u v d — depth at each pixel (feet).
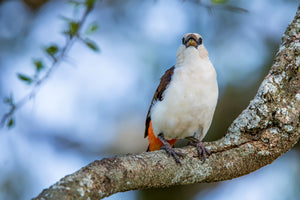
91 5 33.01
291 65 30.07
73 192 22.52
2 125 32.63
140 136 54.29
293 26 31.65
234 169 28.86
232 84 49.49
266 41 51.72
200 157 28.71
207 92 34.22
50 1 54.85
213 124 48.60
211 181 29.12
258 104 29.76
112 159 25.70
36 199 21.56
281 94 29.71
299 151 47.70
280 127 29.12
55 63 32.65
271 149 29.04
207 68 34.68
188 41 35.37
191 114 34.55
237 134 29.78
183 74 34.60
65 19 32.91
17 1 55.57
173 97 34.37
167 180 27.50
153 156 27.50
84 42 32.71
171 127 35.55
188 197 50.49
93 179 23.66
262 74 49.24
